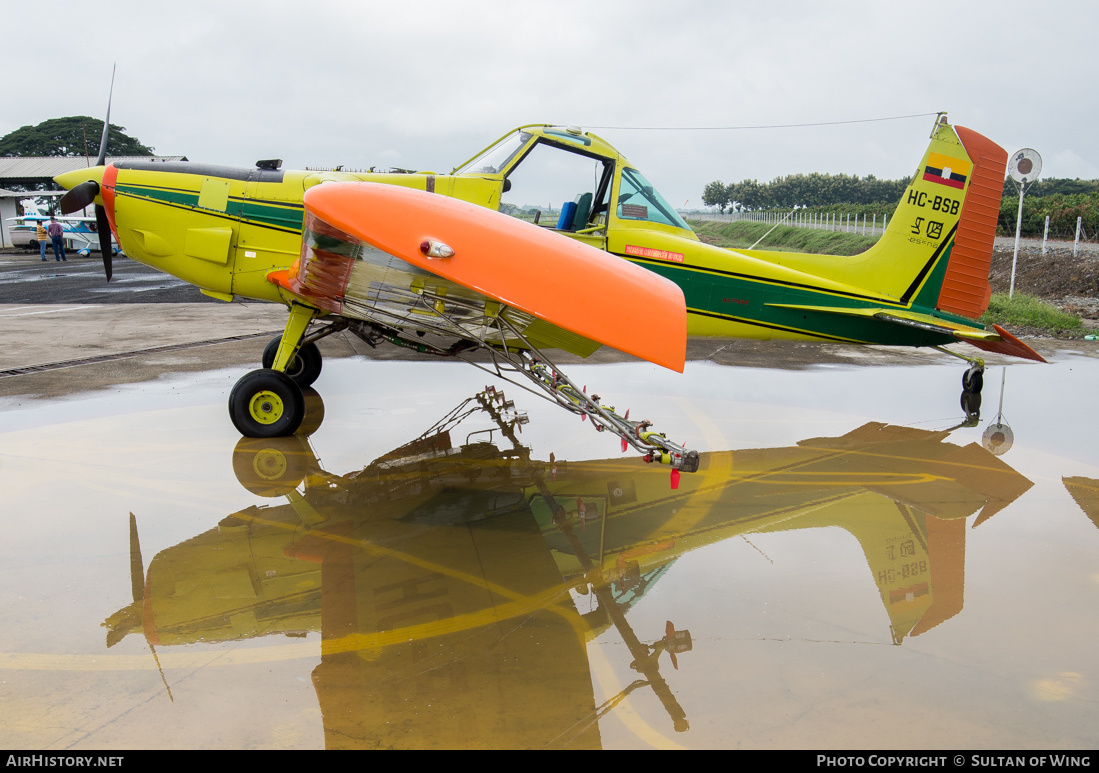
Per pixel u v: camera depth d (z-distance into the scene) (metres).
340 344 8.48
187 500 3.54
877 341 6.45
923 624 2.44
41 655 2.17
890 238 6.34
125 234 5.14
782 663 2.19
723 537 3.21
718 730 1.86
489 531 3.24
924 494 3.81
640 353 3.09
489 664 2.16
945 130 6.32
